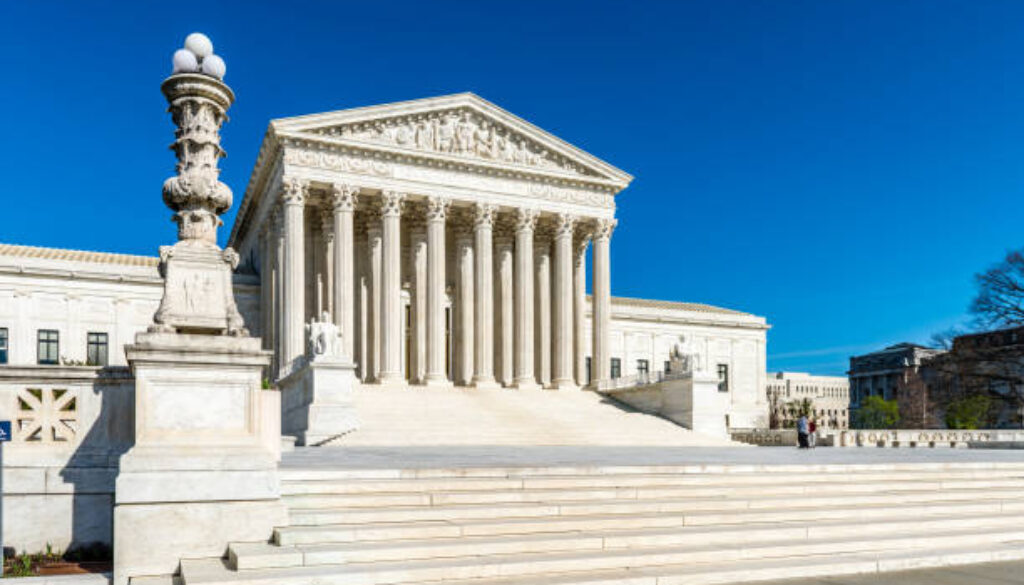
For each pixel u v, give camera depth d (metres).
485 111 63.06
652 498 16.16
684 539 13.70
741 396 97.25
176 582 11.20
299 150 56.50
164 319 12.48
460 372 64.88
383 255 58.97
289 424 43.94
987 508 17.86
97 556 13.70
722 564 12.98
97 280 67.50
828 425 162.25
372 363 65.06
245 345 12.61
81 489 13.77
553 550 12.83
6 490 13.42
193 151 13.43
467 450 30.95
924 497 18.14
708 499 16.25
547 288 69.56
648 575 12.03
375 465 17.72
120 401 14.19
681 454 27.94
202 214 13.27
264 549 11.65
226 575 10.72
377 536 12.56
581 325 69.12
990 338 75.81
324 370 37.97
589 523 14.01
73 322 66.44
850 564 13.33
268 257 65.19
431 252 60.56
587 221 68.06
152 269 70.31
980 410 78.12
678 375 47.94
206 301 12.88
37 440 13.88
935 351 122.75
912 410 113.44
